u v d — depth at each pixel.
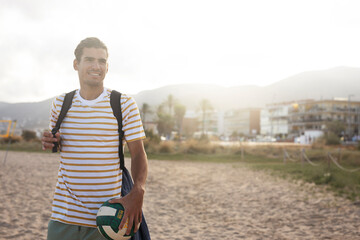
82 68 2.15
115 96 2.19
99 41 2.20
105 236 1.99
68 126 2.15
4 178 10.51
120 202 2.02
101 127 2.12
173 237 5.24
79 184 2.12
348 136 81.12
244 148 28.20
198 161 23.14
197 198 8.88
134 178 2.10
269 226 6.06
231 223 6.26
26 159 18.52
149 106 87.19
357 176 13.46
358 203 8.14
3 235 4.79
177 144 30.66
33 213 6.18
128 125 2.16
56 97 2.28
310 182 12.02
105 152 2.13
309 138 57.25
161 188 10.39
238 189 10.48
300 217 6.80
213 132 134.25
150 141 28.70
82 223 2.12
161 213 6.95
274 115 104.44
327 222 6.36
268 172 15.57
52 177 11.46
